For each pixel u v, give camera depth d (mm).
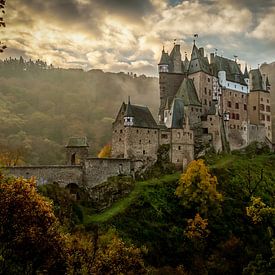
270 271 67375
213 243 81500
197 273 73188
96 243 52250
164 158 103625
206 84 125812
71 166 85438
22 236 32000
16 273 34062
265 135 143375
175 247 76500
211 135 118500
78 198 84625
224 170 107375
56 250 34562
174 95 125438
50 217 33906
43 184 80500
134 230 75750
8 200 31938
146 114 105000
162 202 86500
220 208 88688
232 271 75000
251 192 101500
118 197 86375
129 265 42656
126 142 98438
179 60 130125
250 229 87375
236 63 142875
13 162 113125
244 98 139250
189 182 87688
